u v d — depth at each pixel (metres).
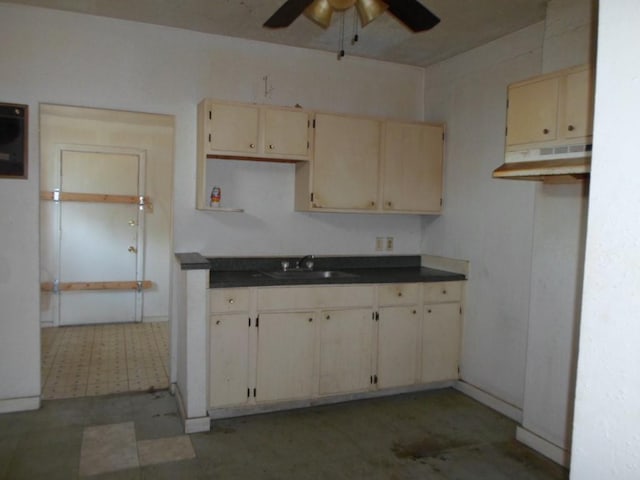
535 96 2.45
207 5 2.96
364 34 3.37
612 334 0.75
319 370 3.24
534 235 2.86
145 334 5.06
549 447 2.72
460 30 3.22
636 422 0.73
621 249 0.74
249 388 3.08
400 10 1.98
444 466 2.61
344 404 3.37
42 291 5.20
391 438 2.90
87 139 5.18
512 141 2.58
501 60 3.34
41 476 2.39
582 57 2.59
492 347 3.38
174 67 3.37
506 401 3.26
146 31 3.29
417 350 3.52
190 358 2.89
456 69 3.74
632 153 0.73
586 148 2.22
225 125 3.21
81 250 5.28
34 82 3.05
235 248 3.62
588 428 0.79
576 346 2.61
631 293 0.73
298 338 3.17
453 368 3.64
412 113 4.10
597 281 0.78
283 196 3.75
